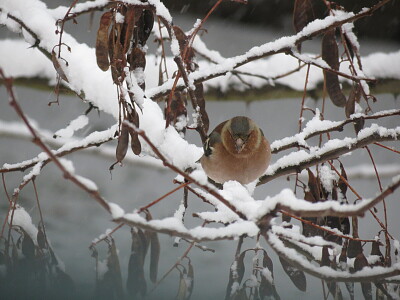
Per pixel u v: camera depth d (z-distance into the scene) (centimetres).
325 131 875
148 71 1280
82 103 1688
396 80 1410
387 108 1916
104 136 893
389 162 1730
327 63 884
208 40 1917
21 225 862
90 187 538
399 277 751
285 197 588
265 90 1402
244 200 778
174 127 916
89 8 862
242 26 1959
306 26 884
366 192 1608
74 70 991
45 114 1667
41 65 1297
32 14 1034
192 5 1916
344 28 930
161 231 586
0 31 1600
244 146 844
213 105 1780
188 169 873
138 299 782
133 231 789
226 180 900
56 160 507
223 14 1950
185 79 821
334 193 865
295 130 1786
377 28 1880
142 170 1516
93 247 805
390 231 1427
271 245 639
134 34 837
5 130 1388
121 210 564
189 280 770
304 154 877
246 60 883
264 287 740
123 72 769
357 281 639
